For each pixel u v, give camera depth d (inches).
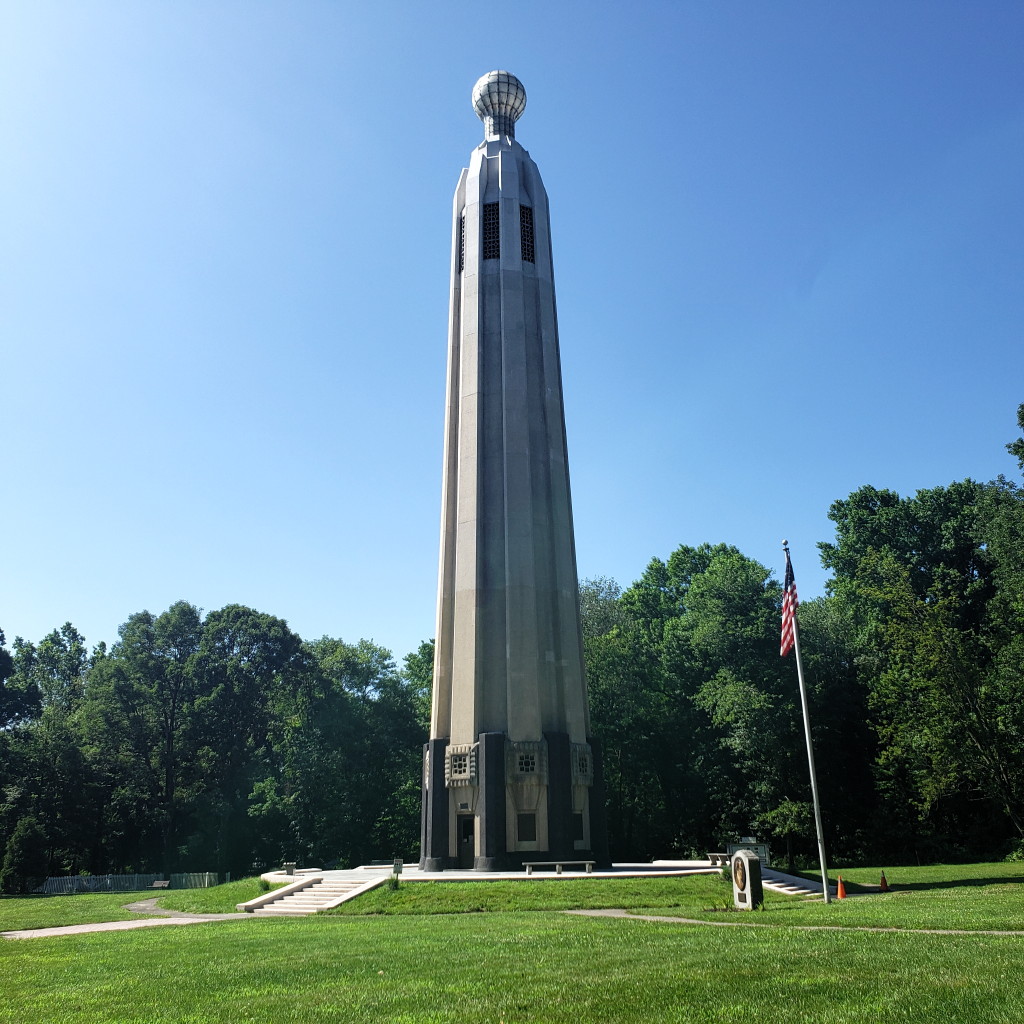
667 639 2994.6
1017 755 2092.8
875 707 2363.4
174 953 822.5
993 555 2429.9
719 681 2551.7
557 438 1847.9
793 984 511.2
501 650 1670.8
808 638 2583.7
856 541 3186.5
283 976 637.3
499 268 1903.3
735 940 720.3
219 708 3218.5
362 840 2719.0
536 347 1888.5
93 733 3161.9
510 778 1578.5
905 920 837.2
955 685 2123.5
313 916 1246.3
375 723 2847.0
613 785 2696.9
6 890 2770.7
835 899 1225.4
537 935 821.9
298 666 3334.2
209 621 3444.9
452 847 1596.9
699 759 2687.0
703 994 494.6
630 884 1299.2
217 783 3211.1
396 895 1304.1
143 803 3265.3
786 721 2410.2
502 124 2144.4
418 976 607.5
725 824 2657.5
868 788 2501.2
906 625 2225.6
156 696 3235.7
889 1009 439.2
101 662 3363.7
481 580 1706.4
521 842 1565.0
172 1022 486.3
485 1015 463.5
